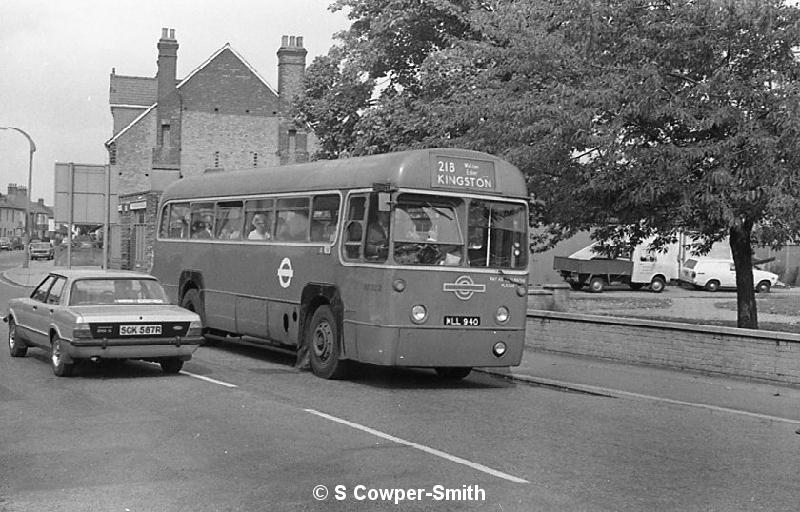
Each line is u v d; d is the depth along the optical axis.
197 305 18.31
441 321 12.74
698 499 6.99
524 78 17.17
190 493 6.81
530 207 17.67
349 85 26.19
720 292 41.91
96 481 7.13
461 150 13.13
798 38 13.84
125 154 59.19
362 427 9.64
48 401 10.93
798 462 8.52
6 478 7.21
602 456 8.52
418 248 12.67
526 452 8.58
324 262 13.94
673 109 13.78
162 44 58.09
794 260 47.41
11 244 127.38
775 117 13.23
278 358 16.47
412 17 24.34
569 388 13.37
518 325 13.31
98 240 77.25
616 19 14.96
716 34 14.05
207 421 9.77
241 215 16.88
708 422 10.74
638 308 27.61
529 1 17.67
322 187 14.27
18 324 14.96
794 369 13.16
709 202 13.74
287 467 7.70
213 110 58.25
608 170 14.91
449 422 10.16
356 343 13.03
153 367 14.33
